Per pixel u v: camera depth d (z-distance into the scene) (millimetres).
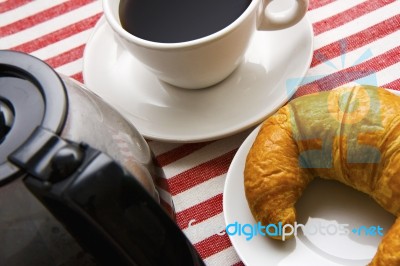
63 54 480
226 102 433
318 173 396
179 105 437
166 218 313
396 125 373
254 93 433
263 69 440
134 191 300
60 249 319
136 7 437
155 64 413
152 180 363
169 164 426
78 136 318
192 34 417
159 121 431
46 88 318
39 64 325
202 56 402
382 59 435
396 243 355
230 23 417
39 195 296
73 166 294
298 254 381
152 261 309
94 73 452
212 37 392
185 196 415
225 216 392
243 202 397
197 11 428
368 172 378
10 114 318
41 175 292
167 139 421
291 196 385
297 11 424
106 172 294
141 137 383
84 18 492
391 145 370
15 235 318
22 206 313
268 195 382
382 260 356
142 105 441
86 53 459
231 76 442
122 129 359
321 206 395
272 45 448
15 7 507
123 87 449
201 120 427
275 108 420
